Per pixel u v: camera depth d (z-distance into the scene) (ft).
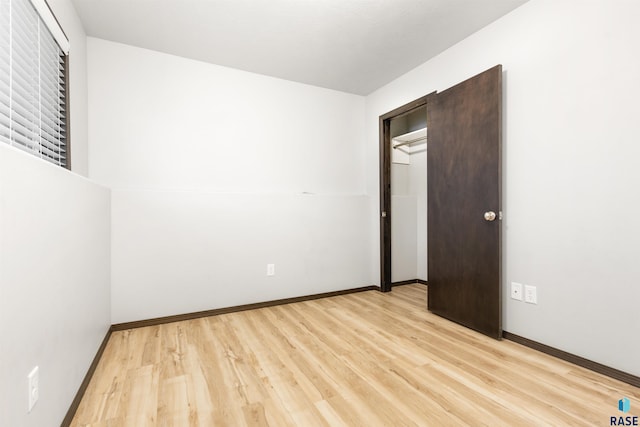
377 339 7.06
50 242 3.77
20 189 3.04
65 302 4.24
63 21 5.84
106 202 7.16
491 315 7.07
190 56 8.83
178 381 5.30
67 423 4.15
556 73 6.08
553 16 6.11
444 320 8.32
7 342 2.76
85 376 5.08
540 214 6.38
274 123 10.25
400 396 4.83
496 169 6.89
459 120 7.84
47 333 3.63
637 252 5.07
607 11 5.36
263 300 9.68
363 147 12.12
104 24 7.25
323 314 8.91
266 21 7.22
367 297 10.77
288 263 10.12
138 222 7.98
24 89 4.41
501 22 7.10
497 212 6.88
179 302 8.46
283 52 8.66
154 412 4.47
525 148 6.63
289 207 10.14
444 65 8.63
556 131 6.10
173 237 8.41
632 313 5.11
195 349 6.58
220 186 9.36
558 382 5.19
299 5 6.66
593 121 5.56
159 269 8.22
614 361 5.31
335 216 11.05
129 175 8.18
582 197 5.73
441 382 5.22
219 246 9.02
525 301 6.65
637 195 5.07
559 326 6.07
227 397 4.83
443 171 8.37
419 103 9.48
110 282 7.57
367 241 11.78
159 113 8.55
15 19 4.11
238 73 9.67
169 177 8.66
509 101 6.93
